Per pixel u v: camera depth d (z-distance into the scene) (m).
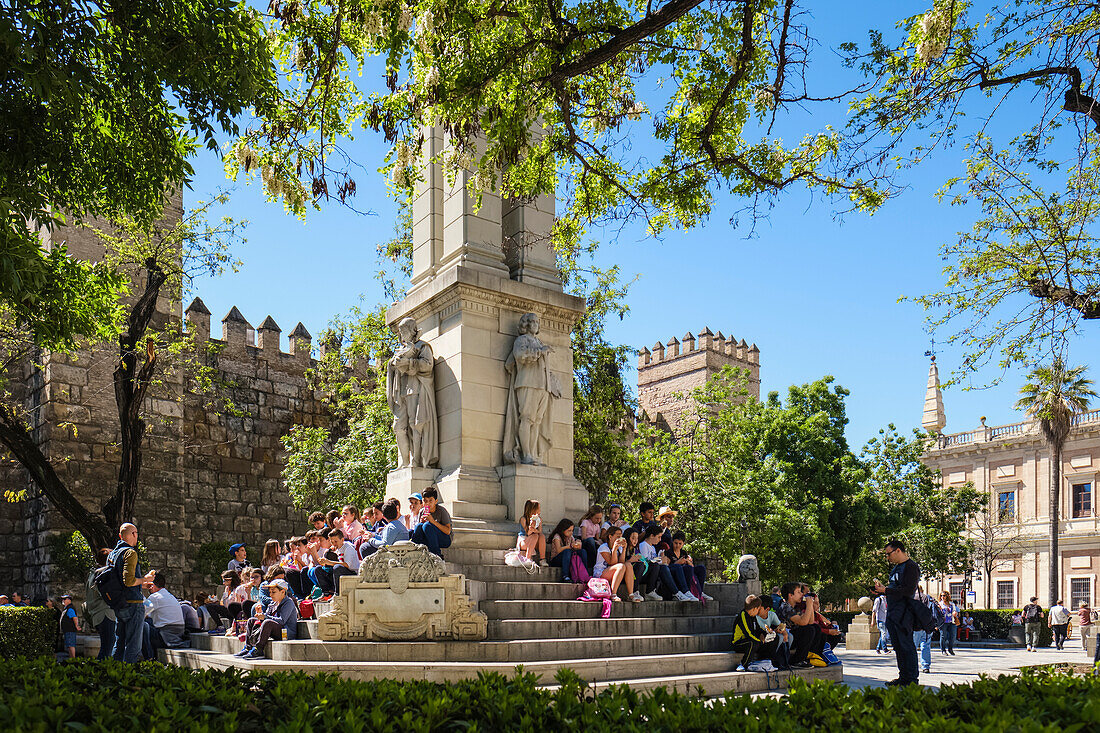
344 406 28.56
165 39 9.52
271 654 10.37
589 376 25.08
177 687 5.45
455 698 4.86
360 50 10.83
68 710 4.34
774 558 30.84
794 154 11.55
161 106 10.63
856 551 32.12
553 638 11.19
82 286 12.53
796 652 11.76
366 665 9.42
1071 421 39.03
